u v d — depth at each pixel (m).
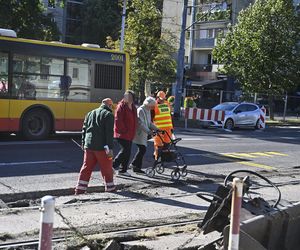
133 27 35.22
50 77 16.03
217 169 12.15
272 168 12.88
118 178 10.34
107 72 17.12
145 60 35.34
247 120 27.09
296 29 35.69
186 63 58.00
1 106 15.16
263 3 36.06
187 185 10.10
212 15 51.81
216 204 5.39
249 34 35.69
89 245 5.81
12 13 28.34
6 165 11.09
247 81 36.19
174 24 51.47
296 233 5.88
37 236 6.05
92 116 8.77
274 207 5.68
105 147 8.70
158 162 10.83
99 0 64.62
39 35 29.73
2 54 15.16
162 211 7.72
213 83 53.44
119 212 7.48
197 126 26.77
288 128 30.98
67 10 74.75
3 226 6.36
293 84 36.38
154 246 5.88
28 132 15.73
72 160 12.23
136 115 10.52
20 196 8.52
